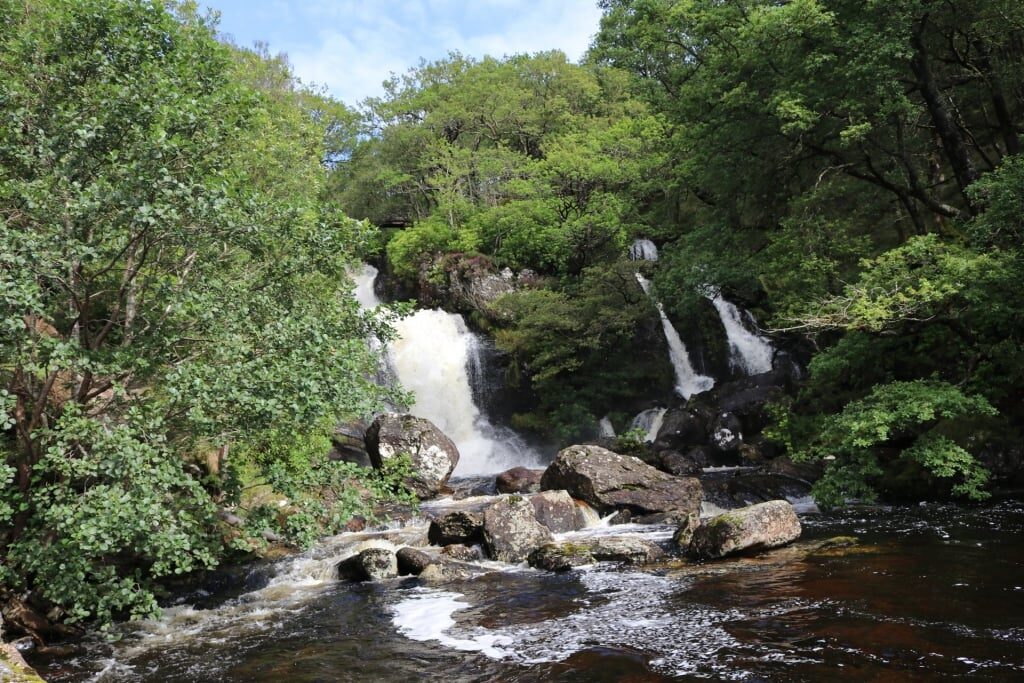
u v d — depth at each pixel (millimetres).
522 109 44281
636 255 36469
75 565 8750
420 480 21062
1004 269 13953
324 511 10461
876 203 21812
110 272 11141
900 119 20000
